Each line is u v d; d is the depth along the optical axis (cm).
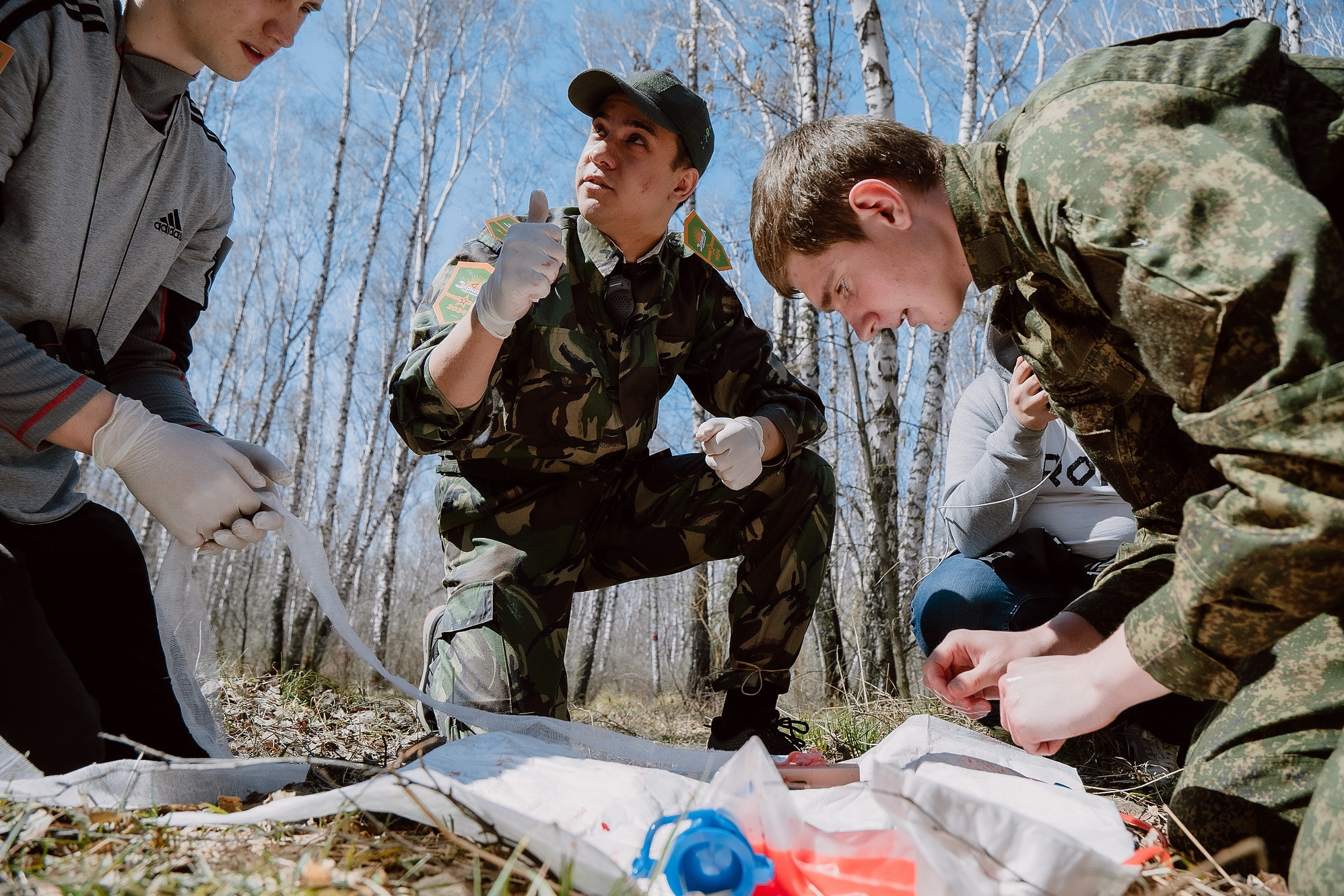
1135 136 119
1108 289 123
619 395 229
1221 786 135
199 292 219
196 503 169
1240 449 109
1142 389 154
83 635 183
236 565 1827
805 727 238
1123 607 160
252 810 122
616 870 100
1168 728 224
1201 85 122
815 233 157
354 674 1174
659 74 232
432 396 196
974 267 147
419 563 3053
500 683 195
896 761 151
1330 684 134
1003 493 240
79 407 165
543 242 186
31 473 179
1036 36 1611
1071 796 135
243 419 2338
